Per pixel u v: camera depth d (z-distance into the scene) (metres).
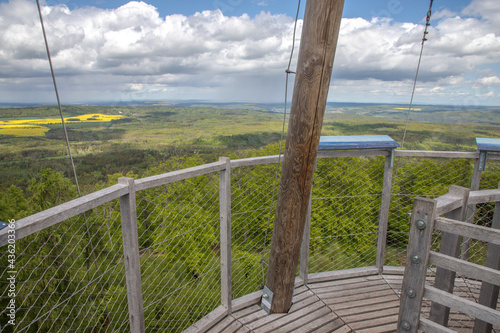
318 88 1.76
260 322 2.19
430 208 1.26
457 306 1.27
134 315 1.65
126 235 1.55
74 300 5.34
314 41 1.69
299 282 2.64
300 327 2.15
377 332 2.12
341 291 2.58
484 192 1.54
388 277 2.80
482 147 2.66
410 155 2.61
